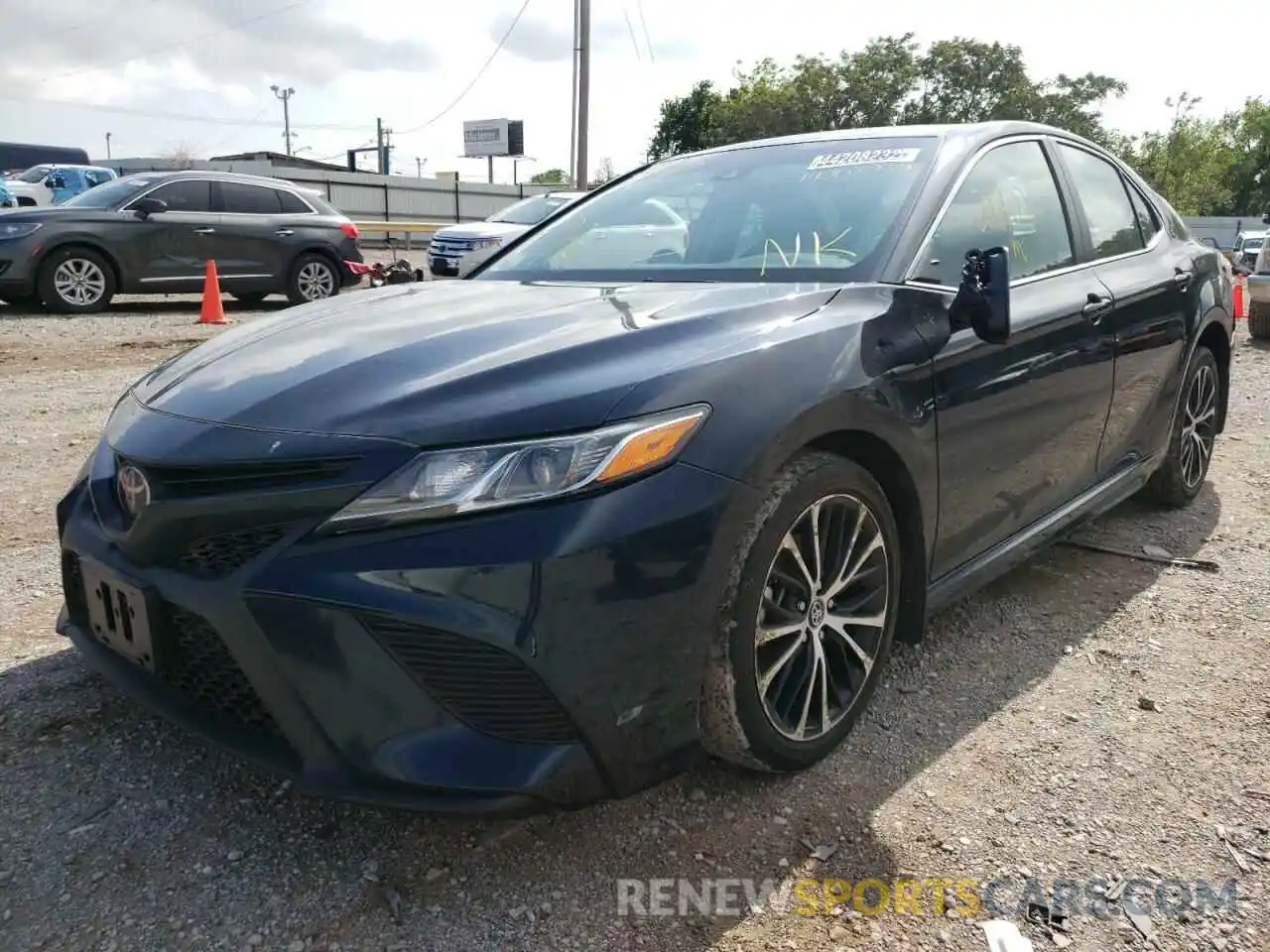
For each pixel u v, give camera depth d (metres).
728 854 2.18
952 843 2.22
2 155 32.47
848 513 2.42
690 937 1.94
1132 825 2.29
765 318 2.38
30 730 2.61
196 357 2.59
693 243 3.11
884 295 2.61
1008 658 3.11
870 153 3.22
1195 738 2.66
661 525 1.96
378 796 1.89
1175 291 4.00
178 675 2.16
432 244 14.28
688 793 2.39
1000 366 2.85
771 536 2.17
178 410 2.21
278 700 1.93
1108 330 3.44
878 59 42.59
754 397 2.14
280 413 2.04
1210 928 1.98
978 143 3.23
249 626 1.92
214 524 2.00
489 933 1.94
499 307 2.60
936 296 2.71
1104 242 3.75
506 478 1.87
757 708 2.23
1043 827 2.29
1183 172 60.22
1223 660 3.09
